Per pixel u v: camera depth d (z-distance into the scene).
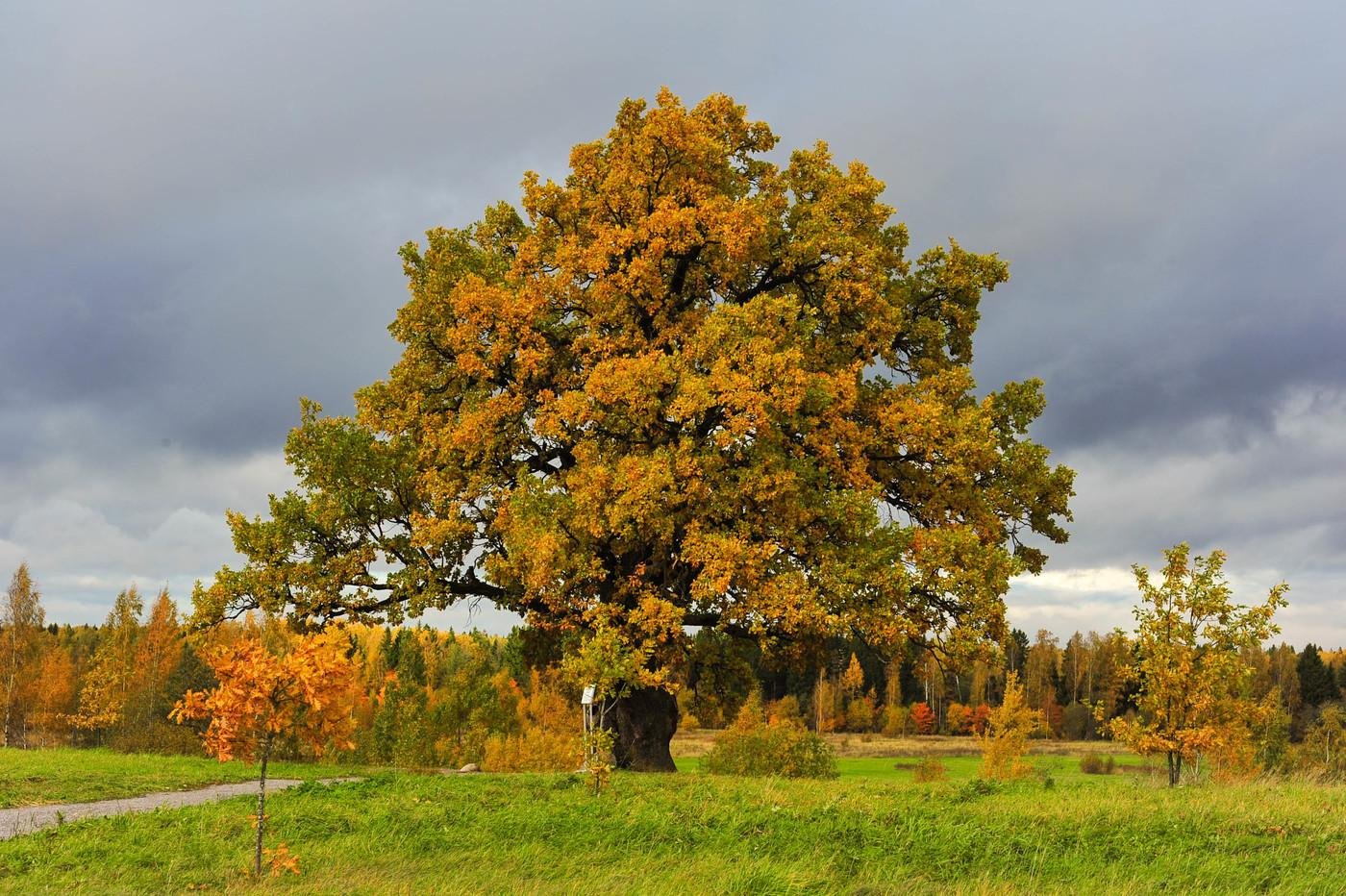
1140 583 17.20
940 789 15.98
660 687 23.55
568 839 11.96
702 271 24.11
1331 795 14.70
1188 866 10.36
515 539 20.39
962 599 19.50
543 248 24.47
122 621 62.84
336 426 23.55
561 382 23.00
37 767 20.83
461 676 45.25
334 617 23.52
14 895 9.64
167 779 19.80
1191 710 16.75
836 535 20.88
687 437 19.97
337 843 12.10
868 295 22.25
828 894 9.52
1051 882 9.95
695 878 10.12
